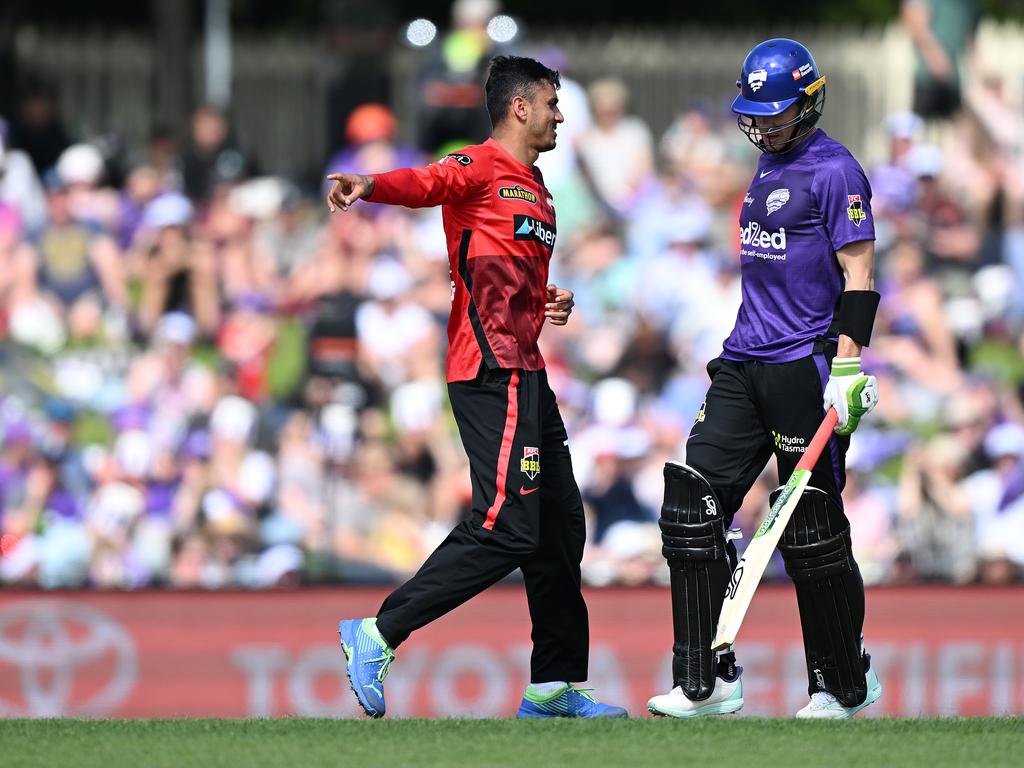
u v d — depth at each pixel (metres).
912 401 36.16
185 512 33.72
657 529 34.00
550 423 18.28
